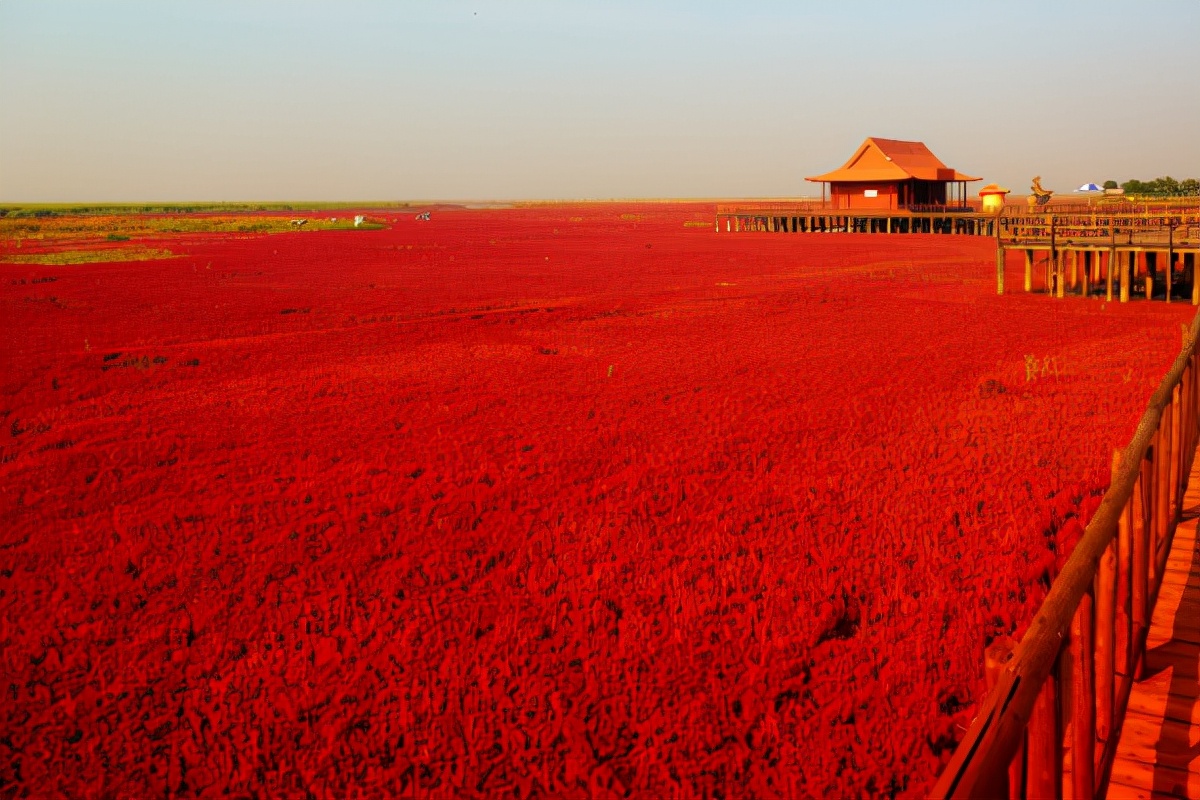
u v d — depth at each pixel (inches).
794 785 195.8
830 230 2465.6
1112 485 166.1
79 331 848.3
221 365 693.9
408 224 3442.4
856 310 940.0
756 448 455.8
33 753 216.1
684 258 1658.5
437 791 198.7
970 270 1322.6
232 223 3152.1
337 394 596.7
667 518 362.0
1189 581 224.4
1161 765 156.4
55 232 2546.8
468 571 317.4
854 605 283.4
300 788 203.2
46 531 359.9
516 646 261.4
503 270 1457.9
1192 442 303.4
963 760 96.2
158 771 209.3
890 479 401.7
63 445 484.7
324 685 242.7
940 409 520.4
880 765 200.4
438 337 816.9
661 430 494.6
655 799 194.5
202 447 475.5
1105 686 156.3
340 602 293.1
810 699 230.8
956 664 241.0
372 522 366.0
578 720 221.3
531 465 436.5
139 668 254.7
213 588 306.7
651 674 243.6
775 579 301.3
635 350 741.9
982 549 319.3
